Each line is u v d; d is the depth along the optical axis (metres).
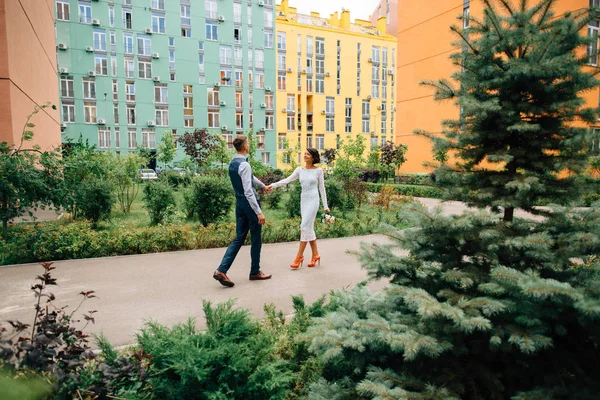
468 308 1.94
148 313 3.97
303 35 45.31
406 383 2.03
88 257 6.54
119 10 35.22
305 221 5.75
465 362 2.19
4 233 6.98
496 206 2.51
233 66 40.62
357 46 48.53
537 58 2.27
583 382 1.94
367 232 9.02
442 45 23.00
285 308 4.11
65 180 8.52
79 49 34.00
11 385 1.61
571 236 2.10
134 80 36.19
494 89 2.45
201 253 6.88
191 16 38.25
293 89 44.94
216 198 9.55
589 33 2.39
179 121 38.38
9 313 3.98
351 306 2.67
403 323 2.24
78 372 2.08
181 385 2.02
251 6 41.16
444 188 2.64
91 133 34.88
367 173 25.02
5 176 7.00
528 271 1.96
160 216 10.04
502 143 2.47
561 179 2.36
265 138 43.06
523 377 2.06
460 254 2.35
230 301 2.70
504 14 2.47
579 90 2.27
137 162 14.26
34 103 14.52
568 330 2.12
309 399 2.22
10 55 11.20
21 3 12.67
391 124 51.72
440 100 2.75
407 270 2.50
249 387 2.14
